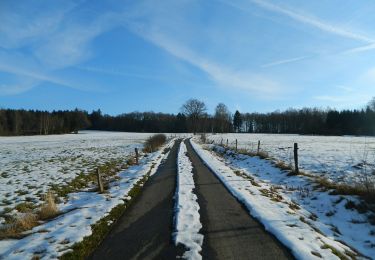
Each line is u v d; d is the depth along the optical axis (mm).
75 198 12281
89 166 22328
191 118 111750
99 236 7551
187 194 11781
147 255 6340
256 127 138500
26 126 119062
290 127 130125
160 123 137500
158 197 11656
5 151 39156
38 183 15648
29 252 6637
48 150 39750
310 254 6129
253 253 6328
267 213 8938
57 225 8477
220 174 16344
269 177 16500
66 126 129750
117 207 10156
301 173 15539
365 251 7070
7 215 9930
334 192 11141
